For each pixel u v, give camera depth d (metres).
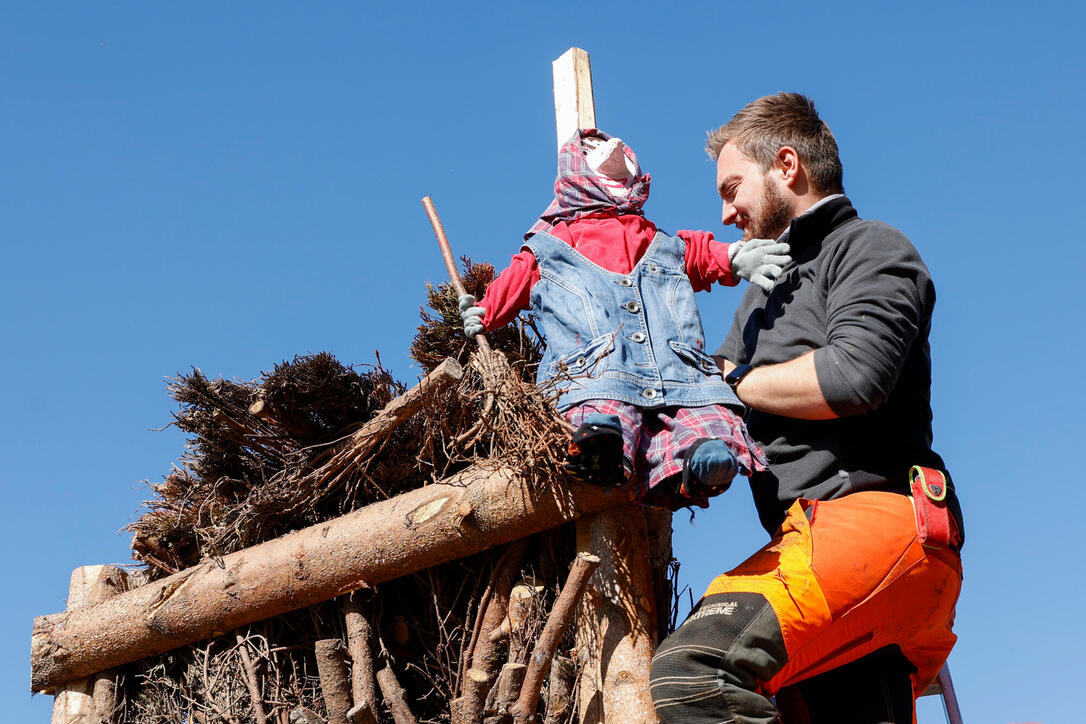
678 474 3.28
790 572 2.98
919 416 3.34
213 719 4.02
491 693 3.61
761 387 3.35
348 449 4.06
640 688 3.39
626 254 3.70
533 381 3.82
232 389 4.40
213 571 4.07
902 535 3.05
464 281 4.26
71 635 4.23
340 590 3.89
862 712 3.15
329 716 3.77
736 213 3.87
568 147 3.94
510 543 3.84
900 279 3.30
